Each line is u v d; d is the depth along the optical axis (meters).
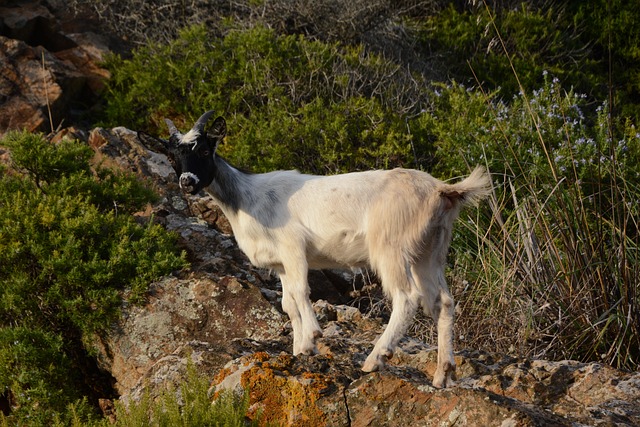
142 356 9.38
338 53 16.06
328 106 14.91
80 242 9.92
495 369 7.60
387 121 14.59
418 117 15.38
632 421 6.57
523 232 9.73
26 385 9.12
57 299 9.74
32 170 10.94
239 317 9.51
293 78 15.26
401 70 16.92
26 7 17.41
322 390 6.83
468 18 19.84
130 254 9.99
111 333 9.52
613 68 20.38
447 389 6.60
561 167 11.45
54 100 15.21
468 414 6.38
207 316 9.54
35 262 10.04
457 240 10.88
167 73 15.44
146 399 6.86
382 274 7.50
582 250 9.39
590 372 7.32
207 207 12.05
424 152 14.23
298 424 6.74
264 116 14.72
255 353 7.51
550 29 19.70
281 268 8.30
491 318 9.49
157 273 9.85
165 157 12.83
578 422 6.45
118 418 6.90
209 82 15.49
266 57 15.33
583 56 19.78
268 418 6.89
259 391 6.99
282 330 9.34
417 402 6.62
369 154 14.17
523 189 11.54
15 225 10.01
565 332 9.31
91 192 10.78
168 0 17.86
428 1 19.61
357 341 8.44
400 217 7.48
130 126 15.63
